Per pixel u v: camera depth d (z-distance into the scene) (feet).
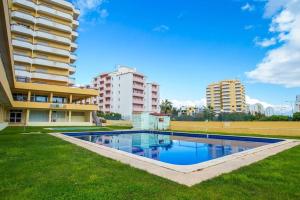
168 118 103.45
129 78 209.67
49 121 108.78
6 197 12.10
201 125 90.74
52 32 129.70
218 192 13.15
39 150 28.53
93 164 20.34
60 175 16.56
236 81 377.91
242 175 16.99
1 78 33.88
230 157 24.89
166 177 16.33
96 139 65.51
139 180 15.39
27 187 13.79
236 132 73.82
